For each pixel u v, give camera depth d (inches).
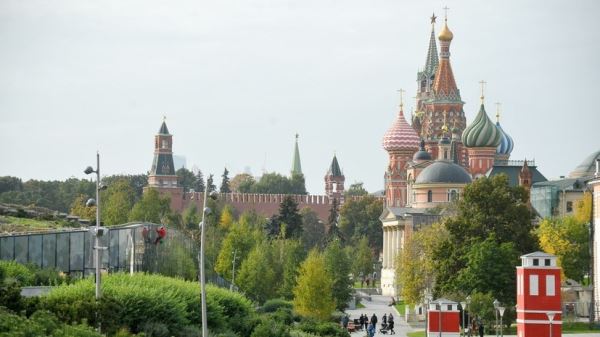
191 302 6599.4
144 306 6077.8
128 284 6456.7
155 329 6013.8
